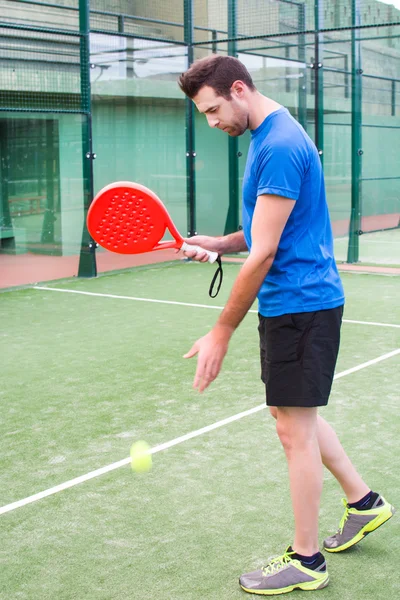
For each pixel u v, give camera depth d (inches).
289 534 117.2
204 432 161.6
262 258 91.4
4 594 101.5
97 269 408.2
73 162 382.0
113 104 406.3
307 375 95.4
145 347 237.1
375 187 411.8
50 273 385.4
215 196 442.9
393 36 386.0
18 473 141.9
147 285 357.4
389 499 127.5
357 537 110.2
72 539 116.7
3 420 171.3
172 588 102.4
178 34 426.0
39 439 159.2
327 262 97.8
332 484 136.0
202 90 93.5
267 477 138.5
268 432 161.2
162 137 428.8
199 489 133.7
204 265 421.7
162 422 168.4
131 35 398.6
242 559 109.9
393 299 314.3
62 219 385.7
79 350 234.8
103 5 393.1
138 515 124.4
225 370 210.1
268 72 410.9
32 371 211.9
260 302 99.3
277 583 100.3
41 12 410.6
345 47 392.2
